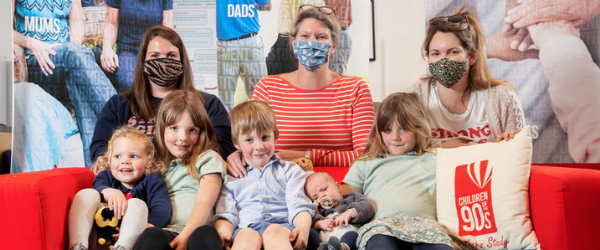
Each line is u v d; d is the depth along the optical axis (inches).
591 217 70.1
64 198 76.5
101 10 121.3
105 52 121.3
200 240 68.2
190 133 86.4
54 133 120.3
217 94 122.0
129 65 121.6
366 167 90.7
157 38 100.3
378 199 86.0
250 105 84.0
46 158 120.0
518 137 79.1
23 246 70.7
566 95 118.9
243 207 82.0
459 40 105.4
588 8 117.8
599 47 118.1
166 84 100.5
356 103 105.9
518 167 76.8
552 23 118.8
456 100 109.9
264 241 72.8
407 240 72.7
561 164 118.9
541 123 119.9
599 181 70.6
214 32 122.0
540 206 73.4
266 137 83.1
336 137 105.6
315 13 106.0
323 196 84.0
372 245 70.8
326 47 105.7
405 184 86.1
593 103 118.0
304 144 105.8
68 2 121.0
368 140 93.4
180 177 85.1
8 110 124.6
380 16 122.9
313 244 76.5
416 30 122.3
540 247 73.1
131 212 74.0
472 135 109.9
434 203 85.3
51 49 120.7
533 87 120.0
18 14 120.2
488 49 120.5
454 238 78.7
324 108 106.8
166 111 86.0
